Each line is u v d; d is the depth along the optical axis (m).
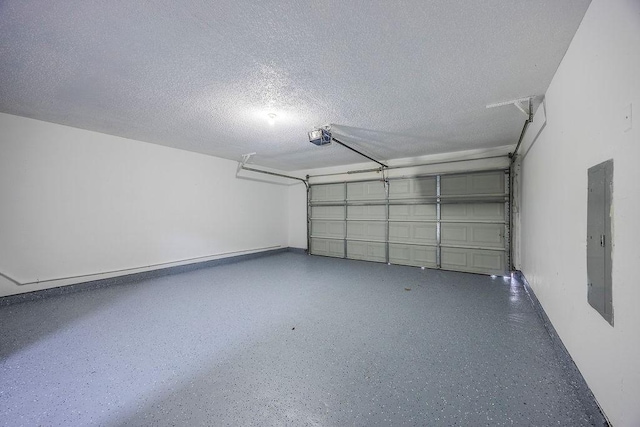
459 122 3.31
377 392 1.59
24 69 2.08
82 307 3.05
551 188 2.25
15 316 2.79
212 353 2.05
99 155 3.84
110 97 2.60
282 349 2.11
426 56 1.90
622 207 1.10
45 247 3.39
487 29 1.61
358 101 2.67
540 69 2.06
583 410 1.43
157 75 2.17
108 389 1.63
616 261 1.15
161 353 2.05
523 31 1.63
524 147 3.71
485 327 2.48
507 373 1.77
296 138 4.06
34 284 3.30
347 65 2.02
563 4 1.42
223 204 5.62
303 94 2.52
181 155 4.86
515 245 4.39
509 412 1.42
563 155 1.92
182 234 4.88
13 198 3.16
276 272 4.88
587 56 1.47
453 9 1.45
